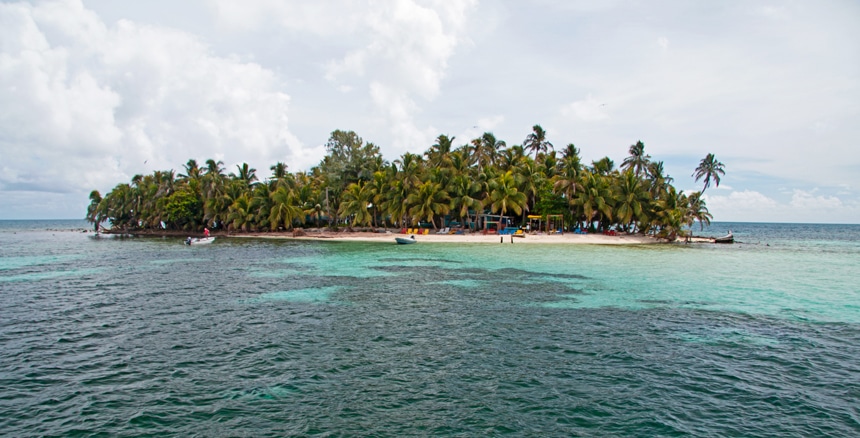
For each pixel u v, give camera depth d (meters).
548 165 76.38
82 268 36.22
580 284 28.11
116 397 11.13
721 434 9.57
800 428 9.86
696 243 68.94
